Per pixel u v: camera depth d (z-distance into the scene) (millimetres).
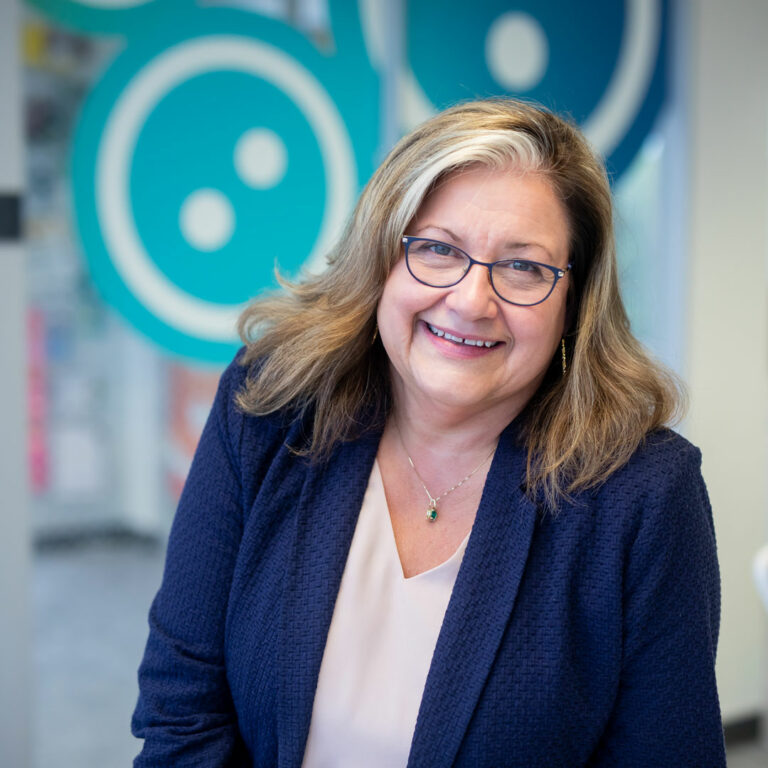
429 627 1106
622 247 1461
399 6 2545
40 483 3357
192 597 1188
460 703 1043
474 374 1070
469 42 2648
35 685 2871
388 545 1152
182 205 2398
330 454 1193
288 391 1182
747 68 3080
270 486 1173
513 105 1085
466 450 1175
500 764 1039
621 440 1087
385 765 1094
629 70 2926
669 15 2982
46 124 2902
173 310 2422
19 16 2203
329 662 1107
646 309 3143
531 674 1046
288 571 1129
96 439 3404
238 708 1161
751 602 3234
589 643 1070
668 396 1143
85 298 3307
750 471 3215
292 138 2510
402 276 1090
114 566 3436
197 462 1239
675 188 3061
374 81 2604
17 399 2316
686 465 1094
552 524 1096
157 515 3412
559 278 1062
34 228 3094
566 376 1150
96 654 3035
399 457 1209
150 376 3338
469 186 1039
